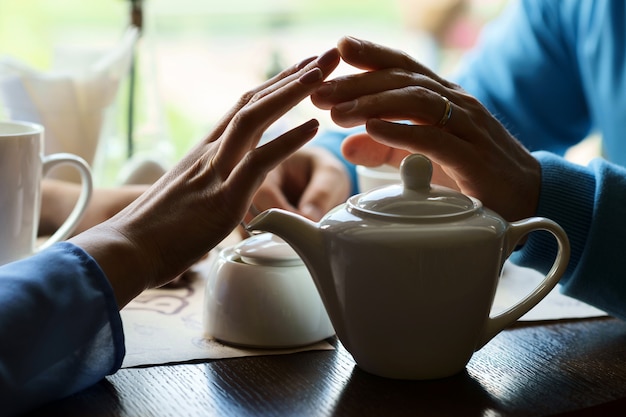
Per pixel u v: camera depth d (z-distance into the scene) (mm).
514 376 667
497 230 636
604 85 1224
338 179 929
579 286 752
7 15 1784
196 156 720
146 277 680
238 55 1971
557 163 780
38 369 609
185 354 688
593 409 628
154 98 1174
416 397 635
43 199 957
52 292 625
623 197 750
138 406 622
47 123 1015
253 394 637
